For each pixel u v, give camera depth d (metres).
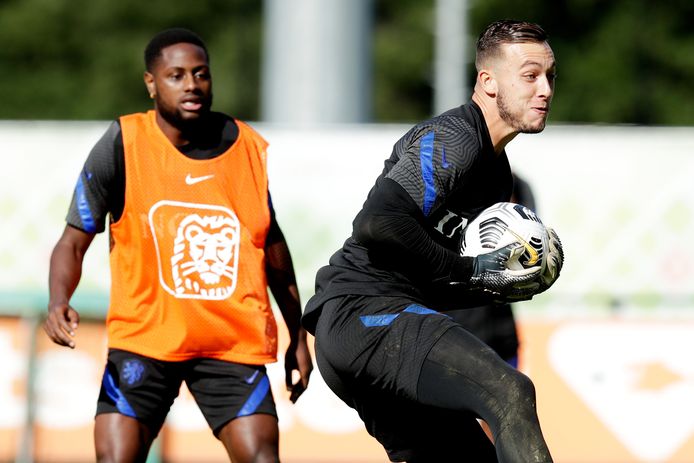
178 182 19.67
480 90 16.48
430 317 15.89
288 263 20.48
